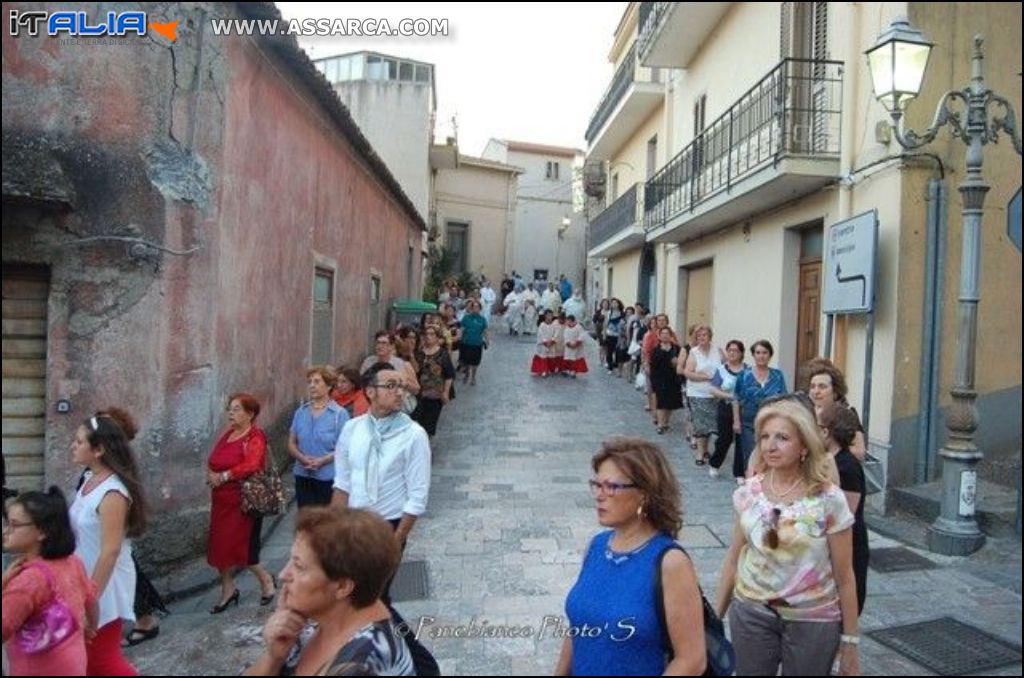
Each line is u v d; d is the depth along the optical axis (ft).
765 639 10.37
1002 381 26.02
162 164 20.38
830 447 12.62
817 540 10.19
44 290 19.42
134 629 16.33
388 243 53.31
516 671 14.58
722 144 39.75
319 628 7.76
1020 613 17.13
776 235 36.73
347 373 21.79
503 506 26.21
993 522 21.58
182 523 20.52
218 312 21.83
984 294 25.82
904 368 25.43
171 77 20.57
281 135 27.07
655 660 8.08
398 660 7.55
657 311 60.44
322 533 7.64
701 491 28.09
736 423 26.43
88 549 12.40
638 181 70.18
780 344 35.94
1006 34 25.90
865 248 25.98
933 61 25.43
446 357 32.99
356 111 81.20
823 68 31.40
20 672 10.26
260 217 25.20
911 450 25.49
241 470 17.78
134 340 19.93
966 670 14.62
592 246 86.38
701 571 19.98
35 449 19.27
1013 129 20.94
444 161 93.40
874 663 14.90
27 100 19.04
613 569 8.54
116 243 19.71
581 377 59.98
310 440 19.71
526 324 90.33
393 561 7.92
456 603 17.87
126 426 14.42
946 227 25.43
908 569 19.81
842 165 28.91
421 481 14.44
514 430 39.93
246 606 18.28
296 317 29.91
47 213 19.07
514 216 121.80
